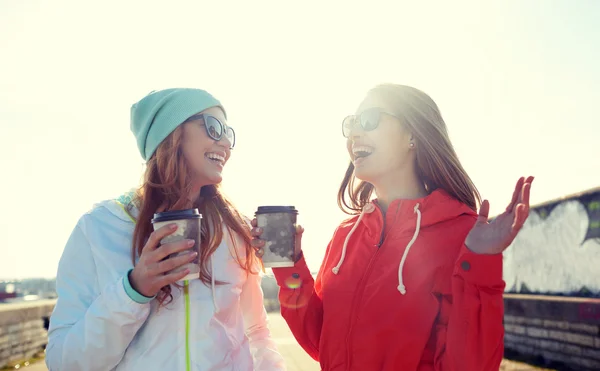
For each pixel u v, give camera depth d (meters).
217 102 2.20
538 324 6.71
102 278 1.92
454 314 1.78
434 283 1.93
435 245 1.97
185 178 2.11
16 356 8.09
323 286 2.20
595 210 6.73
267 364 2.24
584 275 6.92
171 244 1.65
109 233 1.99
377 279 2.02
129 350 1.90
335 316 2.08
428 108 2.19
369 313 1.98
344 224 2.40
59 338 1.84
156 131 2.09
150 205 2.01
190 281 2.00
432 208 2.03
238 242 2.21
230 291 2.08
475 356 1.73
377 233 2.13
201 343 1.93
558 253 7.65
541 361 6.47
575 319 5.83
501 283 1.73
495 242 1.63
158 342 1.90
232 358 2.02
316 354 2.34
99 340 1.74
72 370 1.77
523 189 1.53
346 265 2.15
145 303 1.75
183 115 2.07
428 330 1.90
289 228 2.03
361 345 1.98
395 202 2.13
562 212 7.56
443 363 1.85
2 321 7.54
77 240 1.97
